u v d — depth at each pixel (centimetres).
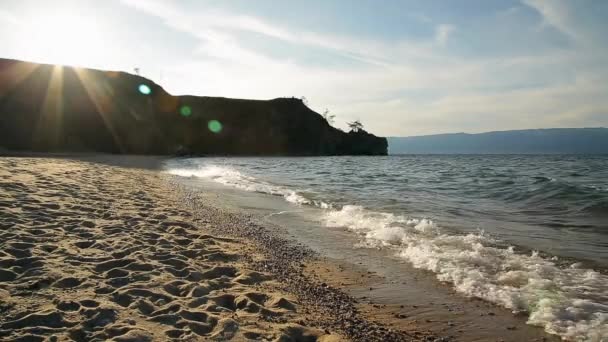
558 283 534
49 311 370
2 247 544
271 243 771
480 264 626
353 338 393
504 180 2141
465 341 396
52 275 462
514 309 465
